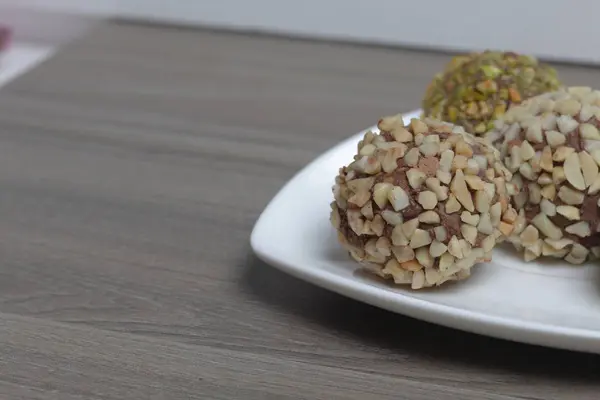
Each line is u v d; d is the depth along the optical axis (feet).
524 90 1.19
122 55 1.80
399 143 1.07
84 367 1.04
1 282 1.15
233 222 1.26
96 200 1.30
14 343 1.07
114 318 1.10
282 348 1.06
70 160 1.39
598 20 1.84
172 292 1.14
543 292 1.09
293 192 1.19
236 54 1.84
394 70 1.75
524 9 1.89
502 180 1.07
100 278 1.16
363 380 1.03
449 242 1.04
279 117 1.53
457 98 1.19
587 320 1.05
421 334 1.07
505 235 1.08
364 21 2.01
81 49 1.83
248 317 1.10
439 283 1.07
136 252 1.20
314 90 1.64
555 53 1.91
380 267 1.06
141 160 1.40
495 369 1.03
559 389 1.01
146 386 1.02
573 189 1.09
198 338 1.08
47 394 1.02
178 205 1.29
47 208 1.28
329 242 1.14
